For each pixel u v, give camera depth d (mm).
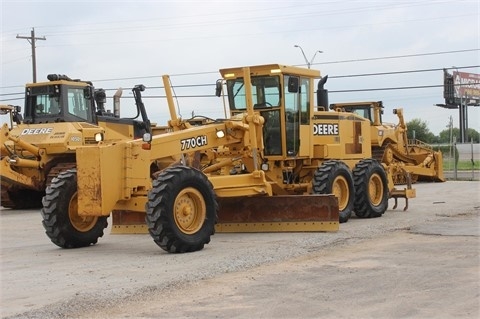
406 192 16938
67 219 11648
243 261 9859
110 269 9586
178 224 10883
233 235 12852
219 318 6898
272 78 14445
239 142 13195
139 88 22469
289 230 12875
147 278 8836
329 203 12688
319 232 12750
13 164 20078
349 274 8891
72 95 21328
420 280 8414
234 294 7898
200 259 10219
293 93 14719
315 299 7582
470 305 7195
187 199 11070
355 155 16594
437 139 75625
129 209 11273
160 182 10719
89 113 21672
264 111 14547
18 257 11023
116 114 23750
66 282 8758
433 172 30062
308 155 15117
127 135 22266
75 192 11750
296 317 6883
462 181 31469
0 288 8508
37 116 21422
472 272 8820
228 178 12484
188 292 8039
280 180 14797
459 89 67438
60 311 7297
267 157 14477
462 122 67062
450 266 9250
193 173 11094
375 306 7230
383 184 15961
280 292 7945
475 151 45594
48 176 20156
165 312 7172
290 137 14625
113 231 13617
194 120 13766
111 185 10836
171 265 9750
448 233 12484
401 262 9641
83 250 11617
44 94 21234
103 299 7746
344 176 14719
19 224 16828
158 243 10719
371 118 29109
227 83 15023
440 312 6953
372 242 11641
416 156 30453
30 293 8195
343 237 12148
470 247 10820
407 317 6805
